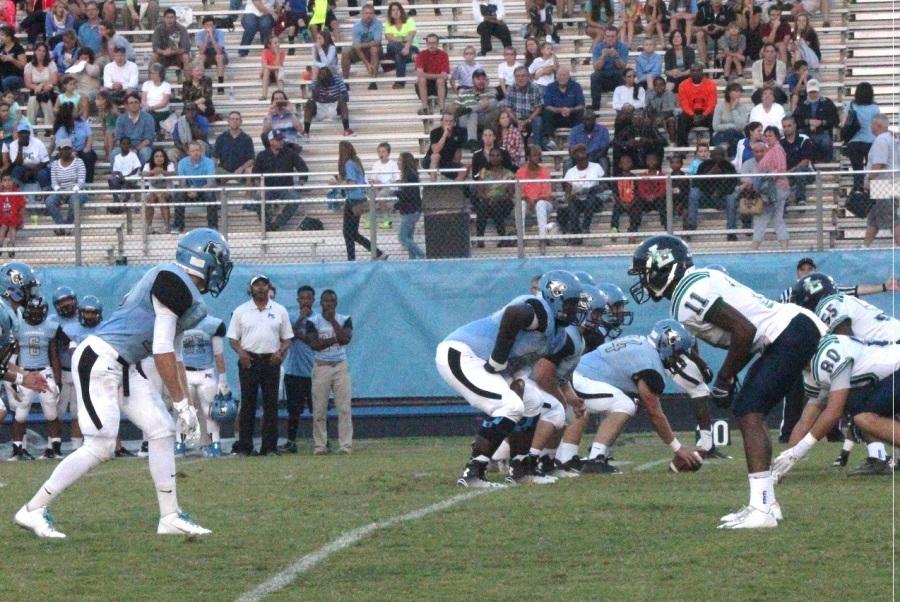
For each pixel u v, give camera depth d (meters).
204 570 10.27
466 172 31.73
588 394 17.84
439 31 37.69
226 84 35.88
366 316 28.34
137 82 35.12
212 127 34.72
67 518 13.35
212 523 12.80
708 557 10.46
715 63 35.53
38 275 28.38
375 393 28.31
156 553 11.05
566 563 10.37
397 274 28.28
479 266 28.19
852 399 16.02
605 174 31.53
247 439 24.50
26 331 24.44
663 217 28.58
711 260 28.20
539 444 16.72
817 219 28.23
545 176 30.22
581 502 13.89
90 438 11.89
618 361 17.81
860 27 37.06
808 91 32.53
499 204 28.38
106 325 11.89
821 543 10.96
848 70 36.03
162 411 12.05
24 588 9.62
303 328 24.86
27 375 13.72
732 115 32.56
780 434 25.17
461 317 28.27
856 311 16.50
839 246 28.56
